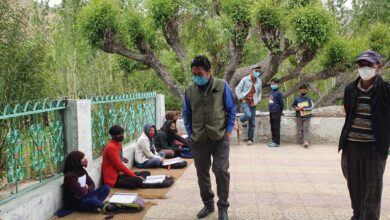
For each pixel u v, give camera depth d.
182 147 8.46
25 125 4.49
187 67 11.95
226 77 11.93
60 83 8.69
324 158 8.07
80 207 4.66
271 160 7.89
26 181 4.72
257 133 10.32
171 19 11.46
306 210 4.69
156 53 12.90
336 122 9.97
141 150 7.22
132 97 7.79
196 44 13.52
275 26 10.78
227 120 4.23
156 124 9.90
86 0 12.29
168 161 7.32
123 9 12.33
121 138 5.92
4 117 3.75
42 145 4.62
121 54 11.48
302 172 6.76
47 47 5.82
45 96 5.33
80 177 4.79
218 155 4.22
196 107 4.14
